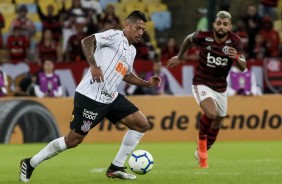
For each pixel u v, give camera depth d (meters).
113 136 54.59
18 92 55.91
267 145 51.81
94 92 27.75
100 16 67.94
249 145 51.81
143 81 29.69
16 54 62.69
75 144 28.22
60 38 65.62
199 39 35.09
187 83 58.78
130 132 29.38
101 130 54.44
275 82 59.75
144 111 55.06
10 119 51.09
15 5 73.25
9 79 56.81
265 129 56.72
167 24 73.38
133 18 28.03
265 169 35.03
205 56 35.06
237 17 72.06
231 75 56.59
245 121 56.44
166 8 74.19
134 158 29.80
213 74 35.16
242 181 29.45
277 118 56.94
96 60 27.80
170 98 55.53
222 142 54.75
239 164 38.06
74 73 58.09
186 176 31.36
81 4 69.62
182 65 58.75
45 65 55.22
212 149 48.50
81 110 27.80
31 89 55.44
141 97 55.12
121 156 29.58
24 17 66.38
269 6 72.75
